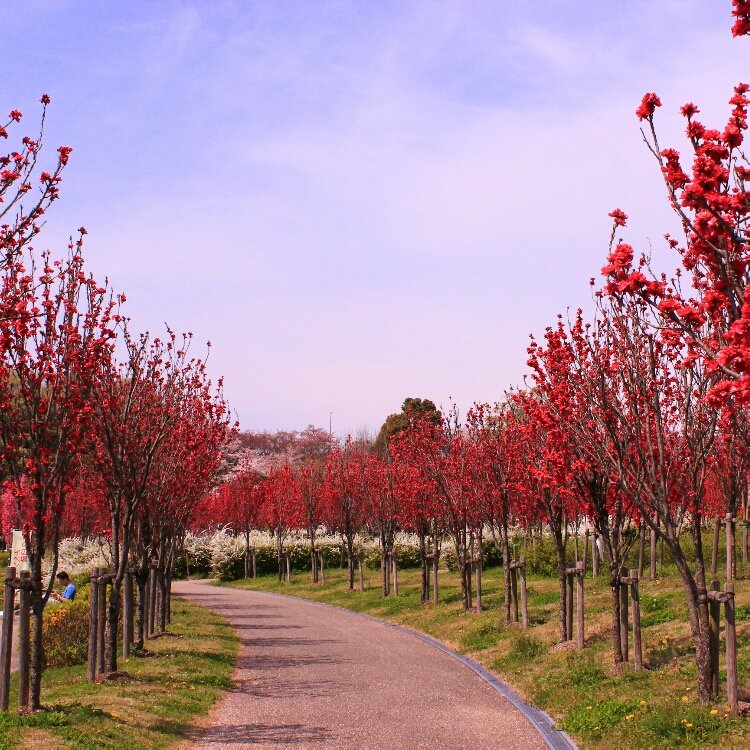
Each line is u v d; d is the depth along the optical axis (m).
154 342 17.11
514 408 19.31
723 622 14.63
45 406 11.55
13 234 9.91
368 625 23.73
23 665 11.23
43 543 11.38
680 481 12.02
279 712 12.27
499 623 19.78
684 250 8.84
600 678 12.80
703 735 9.15
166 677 14.34
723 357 5.68
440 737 10.74
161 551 21.50
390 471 29.84
